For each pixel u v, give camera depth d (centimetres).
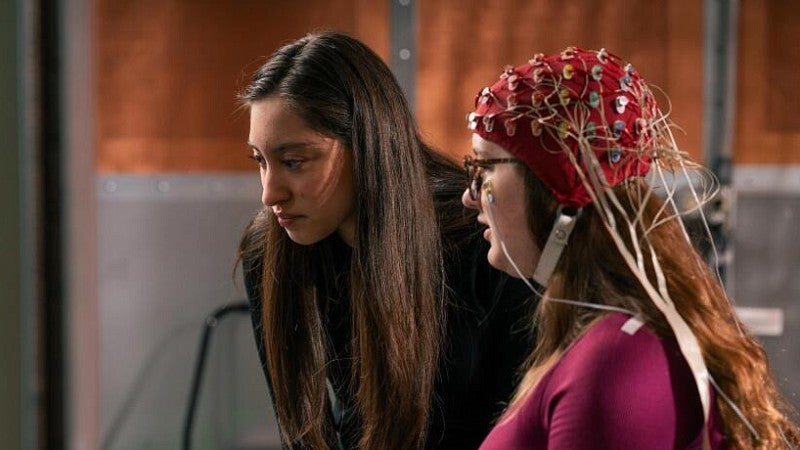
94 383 343
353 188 162
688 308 124
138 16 334
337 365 182
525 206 129
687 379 119
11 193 328
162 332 343
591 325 122
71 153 333
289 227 163
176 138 338
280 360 176
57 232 335
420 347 166
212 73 336
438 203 174
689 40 327
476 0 330
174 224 341
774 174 330
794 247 331
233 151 338
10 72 324
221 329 342
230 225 340
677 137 330
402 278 163
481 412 175
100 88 336
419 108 333
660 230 128
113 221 341
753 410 124
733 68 326
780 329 333
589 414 115
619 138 129
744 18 325
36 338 336
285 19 332
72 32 330
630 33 328
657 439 116
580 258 126
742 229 332
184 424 344
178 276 341
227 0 333
